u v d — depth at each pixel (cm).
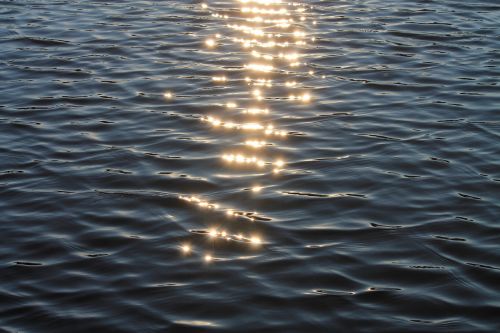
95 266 788
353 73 1336
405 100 1218
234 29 1575
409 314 709
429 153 1034
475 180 961
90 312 716
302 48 1463
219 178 970
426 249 812
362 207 896
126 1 1775
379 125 1125
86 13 1683
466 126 1116
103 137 1098
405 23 1600
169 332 687
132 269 782
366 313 709
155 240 833
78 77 1329
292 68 1362
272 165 1004
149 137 1095
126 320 705
